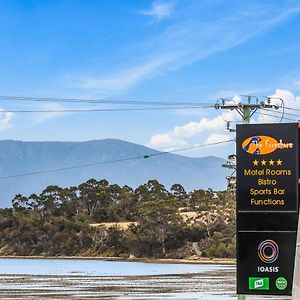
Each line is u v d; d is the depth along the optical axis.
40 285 118.25
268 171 50.16
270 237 49.88
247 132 50.44
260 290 49.84
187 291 104.19
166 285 118.31
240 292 50.03
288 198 49.84
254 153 50.31
